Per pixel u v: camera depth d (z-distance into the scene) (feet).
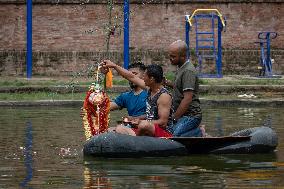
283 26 161.89
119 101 67.72
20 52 157.69
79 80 138.92
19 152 63.62
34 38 159.12
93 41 159.43
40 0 158.61
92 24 159.33
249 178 51.31
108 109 65.46
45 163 57.98
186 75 65.21
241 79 139.85
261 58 154.20
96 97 65.05
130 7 159.22
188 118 65.05
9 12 159.02
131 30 159.53
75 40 159.53
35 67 157.69
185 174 53.01
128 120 63.62
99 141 60.59
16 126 82.58
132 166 56.44
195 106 65.51
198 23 160.56
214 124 85.25
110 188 47.85
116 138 60.39
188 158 60.39
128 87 122.42
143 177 51.83
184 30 160.45
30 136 73.97
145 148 60.34
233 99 112.98
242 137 63.05
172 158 60.39
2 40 159.02
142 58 158.10
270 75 148.87
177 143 61.41
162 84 65.31
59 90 122.83
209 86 124.98
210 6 160.97
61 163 57.98
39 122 86.63
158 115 63.62
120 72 66.39
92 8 159.22
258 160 59.62
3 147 66.49
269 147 63.52
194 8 160.76
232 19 161.38
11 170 54.85
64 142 69.62
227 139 62.80
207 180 50.55
